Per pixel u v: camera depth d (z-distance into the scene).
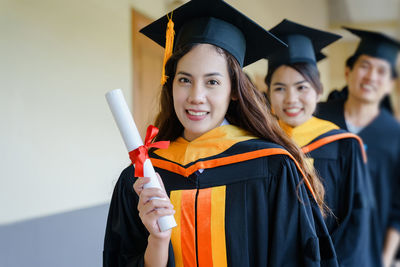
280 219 1.22
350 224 1.88
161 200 1.09
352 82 1.47
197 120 1.29
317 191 1.43
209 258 1.24
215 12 1.33
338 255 1.84
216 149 1.36
